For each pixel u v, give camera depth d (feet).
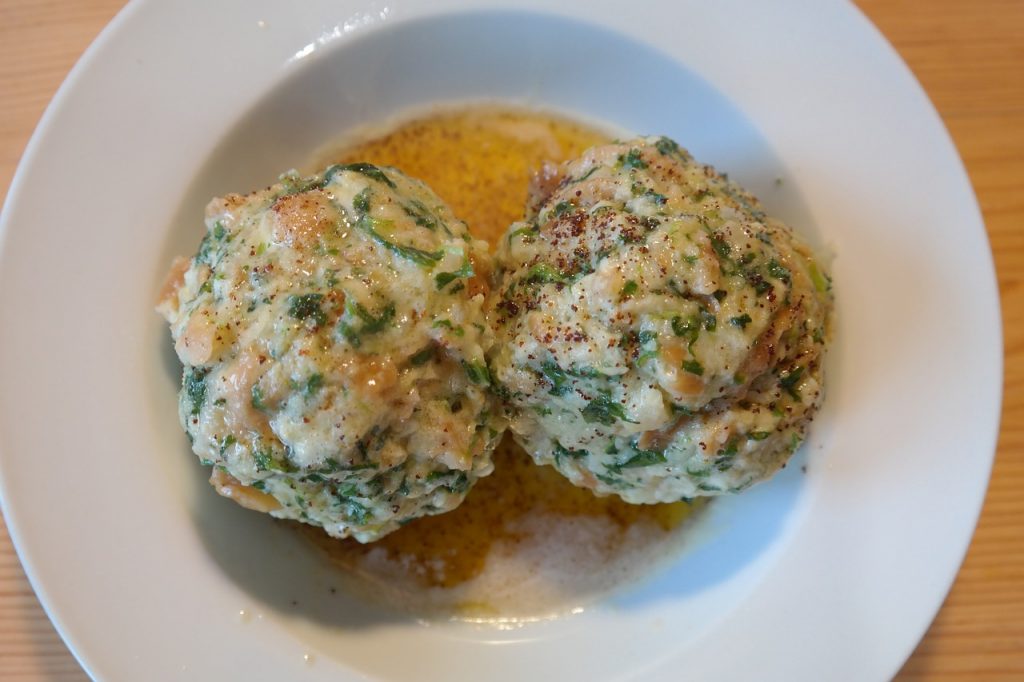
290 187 0.80
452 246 0.75
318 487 0.76
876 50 0.90
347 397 0.70
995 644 0.90
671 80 0.95
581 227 0.77
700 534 0.92
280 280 0.73
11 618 0.87
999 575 0.92
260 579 0.84
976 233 0.85
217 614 0.80
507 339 0.77
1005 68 1.04
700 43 0.93
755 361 0.74
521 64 1.00
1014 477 0.94
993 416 0.82
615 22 0.93
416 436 0.74
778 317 0.75
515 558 0.95
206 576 0.81
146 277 0.85
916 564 0.80
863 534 0.82
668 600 0.89
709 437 0.75
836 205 0.89
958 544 0.80
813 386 0.79
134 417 0.82
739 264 0.75
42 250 0.82
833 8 0.90
